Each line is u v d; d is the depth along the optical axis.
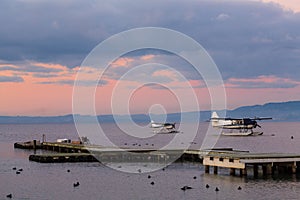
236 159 68.81
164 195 58.88
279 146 151.00
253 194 57.66
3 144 169.25
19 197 59.06
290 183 63.44
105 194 60.19
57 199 57.62
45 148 135.25
